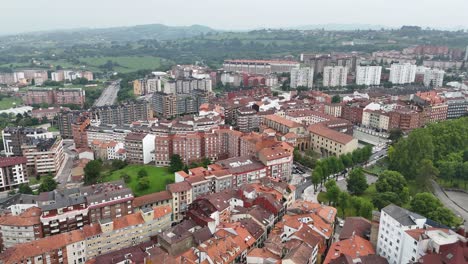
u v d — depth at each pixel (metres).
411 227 174.38
